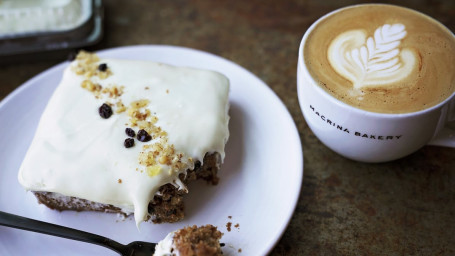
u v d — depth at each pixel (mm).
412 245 374
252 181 395
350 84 366
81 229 380
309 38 393
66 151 374
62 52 493
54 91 441
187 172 384
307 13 525
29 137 421
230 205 385
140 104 397
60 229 368
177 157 370
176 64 459
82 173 366
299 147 396
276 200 381
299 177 381
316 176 411
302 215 391
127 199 362
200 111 392
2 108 425
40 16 486
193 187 396
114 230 379
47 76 447
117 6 542
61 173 367
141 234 377
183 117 388
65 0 507
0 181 399
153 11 537
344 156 413
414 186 402
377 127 354
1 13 482
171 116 389
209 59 458
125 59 441
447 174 407
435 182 403
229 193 391
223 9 535
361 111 348
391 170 411
